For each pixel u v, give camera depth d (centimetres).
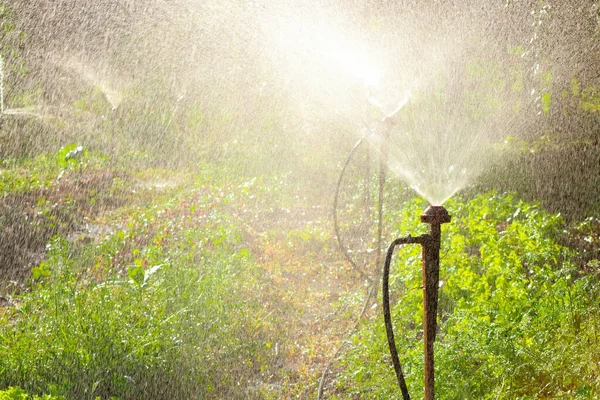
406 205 696
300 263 682
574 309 413
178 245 683
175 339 461
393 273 557
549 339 392
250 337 503
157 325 462
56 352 427
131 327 454
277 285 620
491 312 420
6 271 657
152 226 788
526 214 639
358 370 409
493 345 373
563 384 357
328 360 475
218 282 555
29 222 808
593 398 335
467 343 378
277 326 529
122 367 425
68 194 956
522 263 548
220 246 666
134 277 514
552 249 538
